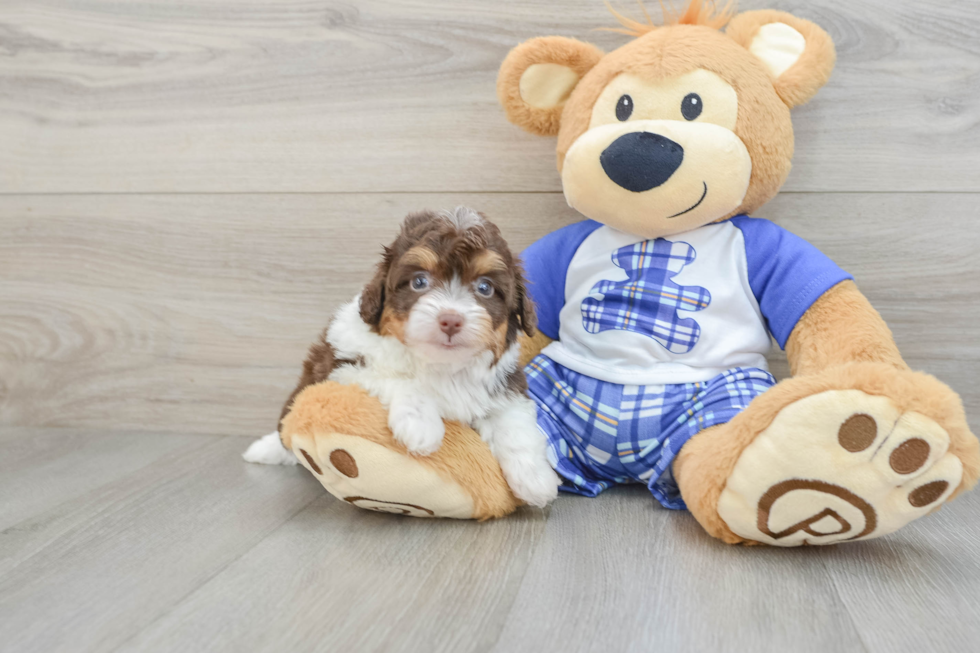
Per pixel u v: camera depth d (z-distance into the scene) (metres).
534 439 1.43
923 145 1.75
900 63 1.74
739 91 1.50
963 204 1.75
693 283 1.57
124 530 1.36
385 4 1.90
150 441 2.03
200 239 2.04
